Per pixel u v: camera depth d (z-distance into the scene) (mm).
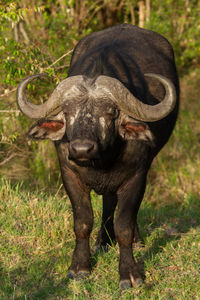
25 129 20422
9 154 20828
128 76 13438
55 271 13117
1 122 19938
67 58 20391
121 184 12945
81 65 13867
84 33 23609
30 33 23375
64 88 11523
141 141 12523
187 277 12781
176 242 15039
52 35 21656
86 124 11000
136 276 12383
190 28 29141
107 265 13469
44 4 26266
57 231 14828
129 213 12672
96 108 11211
